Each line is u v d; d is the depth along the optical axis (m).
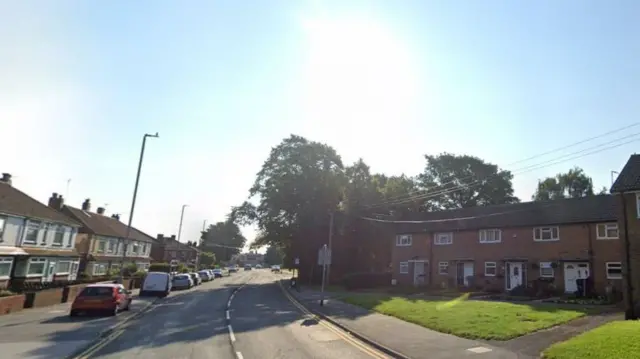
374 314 21.67
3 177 40.09
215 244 135.75
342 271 54.31
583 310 20.39
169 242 93.75
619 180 23.36
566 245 32.81
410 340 14.16
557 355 11.04
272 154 59.97
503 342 13.45
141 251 69.25
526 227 35.78
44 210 39.69
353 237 54.81
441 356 11.81
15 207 34.28
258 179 60.19
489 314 18.64
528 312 19.08
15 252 32.84
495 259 37.88
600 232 31.02
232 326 17.80
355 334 15.63
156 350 12.53
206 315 21.67
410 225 47.88
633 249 21.95
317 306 25.84
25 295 22.61
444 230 42.84
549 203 37.38
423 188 67.38
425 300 27.36
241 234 148.00
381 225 53.44
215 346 13.30
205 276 61.72
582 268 31.72
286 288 45.66
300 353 12.52
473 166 66.69
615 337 12.17
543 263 34.03
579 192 66.12
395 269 47.81
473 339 14.12
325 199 54.84
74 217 52.44
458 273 41.16
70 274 42.75
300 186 56.00
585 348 11.26
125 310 23.20
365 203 55.28
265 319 20.33
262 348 13.15
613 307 22.52
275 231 58.38
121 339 14.30
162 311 23.39
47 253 37.66
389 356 12.30
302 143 58.91
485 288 37.59
